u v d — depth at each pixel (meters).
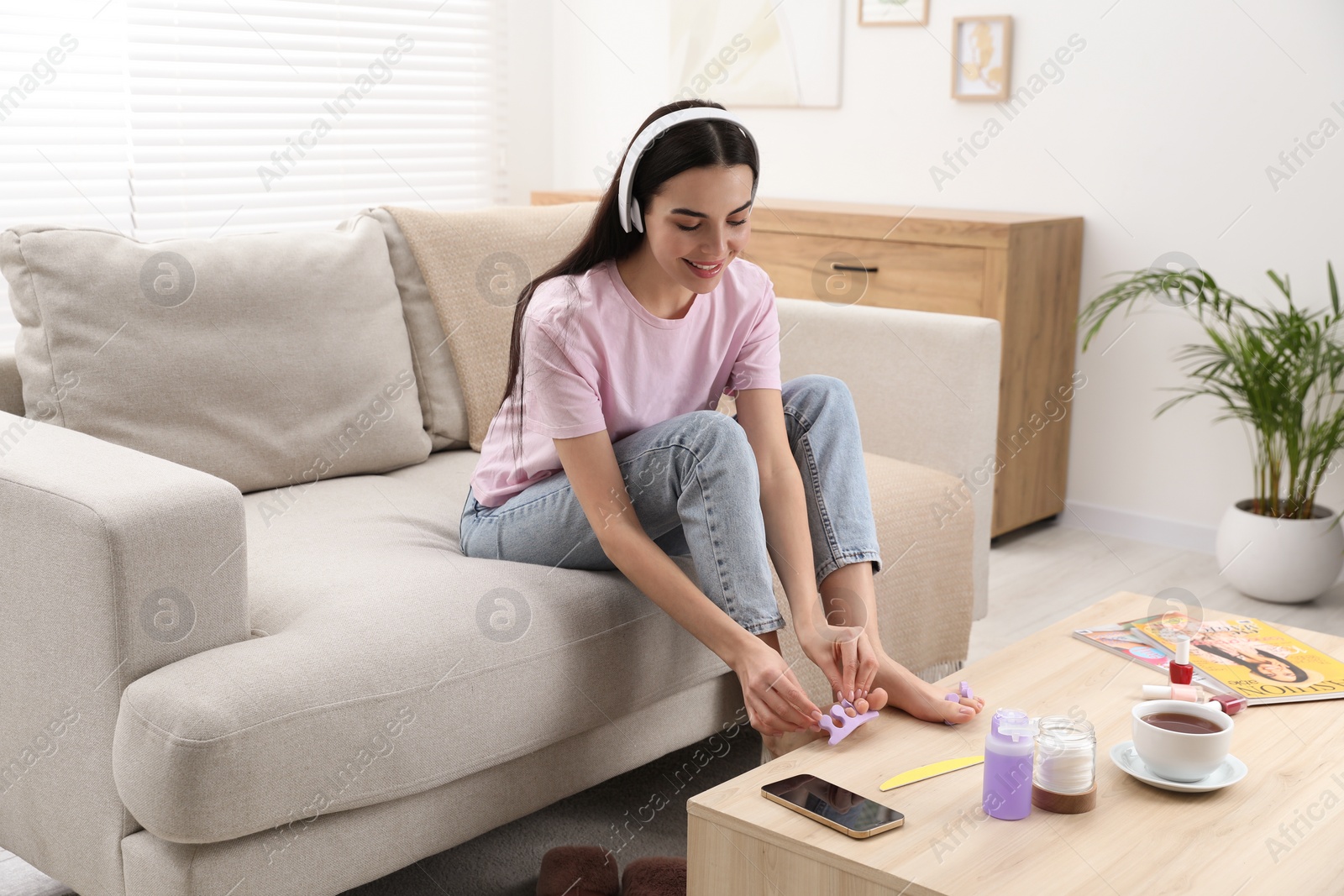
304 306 1.78
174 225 3.00
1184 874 0.96
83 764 1.23
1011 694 1.31
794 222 3.01
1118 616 1.55
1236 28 2.64
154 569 1.18
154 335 1.64
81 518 1.17
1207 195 2.74
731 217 1.30
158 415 1.64
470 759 1.30
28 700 1.29
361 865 1.25
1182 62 2.72
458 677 1.27
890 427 2.09
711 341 1.50
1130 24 2.78
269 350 1.73
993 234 2.67
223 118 3.06
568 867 1.39
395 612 1.29
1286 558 2.47
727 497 1.33
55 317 1.59
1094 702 1.29
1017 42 2.95
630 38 3.68
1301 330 2.42
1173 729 1.13
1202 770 1.09
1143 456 2.93
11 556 1.26
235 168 3.10
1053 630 1.50
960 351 2.00
